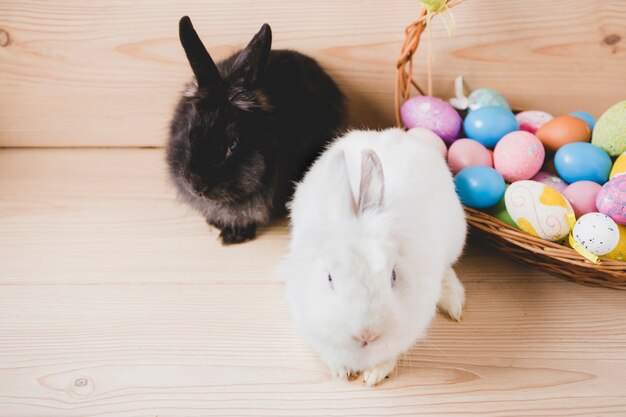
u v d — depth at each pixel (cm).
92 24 88
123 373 69
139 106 94
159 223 86
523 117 84
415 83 85
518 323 74
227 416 66
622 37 87
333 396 68
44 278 78
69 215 86
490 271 79
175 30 89
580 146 76
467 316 74
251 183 76
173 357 71
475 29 87
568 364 70
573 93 91
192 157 73
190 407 67
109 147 97
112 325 74
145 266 80
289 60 84
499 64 89
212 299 76
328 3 87
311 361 71
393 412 67
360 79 92
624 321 74
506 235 72
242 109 74
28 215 86
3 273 79
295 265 65
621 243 71
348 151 72
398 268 63
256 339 72
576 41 88
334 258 61
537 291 77
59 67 91
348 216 64
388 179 68
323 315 61
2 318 74
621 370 70
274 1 87
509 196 73
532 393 68
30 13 87
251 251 82
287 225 86
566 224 71
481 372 70
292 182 82
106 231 84
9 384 68
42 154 96
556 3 85
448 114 81
